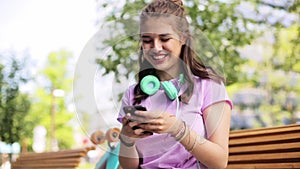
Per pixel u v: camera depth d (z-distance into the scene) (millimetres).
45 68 23375
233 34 6133
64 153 6461
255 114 7996
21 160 8414
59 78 23422
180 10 1973
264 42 6785
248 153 3156
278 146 2904
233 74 6301
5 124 11609
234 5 6117
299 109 7629
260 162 3021
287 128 2934
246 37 6305
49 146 15430
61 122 22297
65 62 23438
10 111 11836
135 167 2039
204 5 5848
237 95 7871
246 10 6375
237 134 3334
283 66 6938
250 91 7785
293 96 7562
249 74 7023
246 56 6625
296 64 6875
